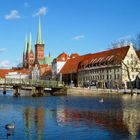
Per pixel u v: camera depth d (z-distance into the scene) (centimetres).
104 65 18562
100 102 8631
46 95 15100
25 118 4894
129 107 6731
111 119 4672
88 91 14625
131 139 3297
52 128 3922
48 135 3516
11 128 3762
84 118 4831
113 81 17750
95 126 4041
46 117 5009
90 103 8338
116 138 3350
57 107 7081
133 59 16750
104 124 4191
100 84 18650
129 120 4534
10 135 3497
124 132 3628
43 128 3925
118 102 8438
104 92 14088
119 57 17562
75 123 4309
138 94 13138
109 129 3816
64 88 15262
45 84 14862
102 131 3700
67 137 3425
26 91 16350
